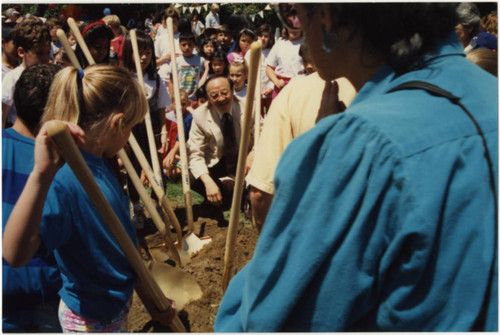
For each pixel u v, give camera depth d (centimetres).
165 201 314
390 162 73
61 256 147
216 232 367
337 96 132
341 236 76
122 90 145
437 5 82
